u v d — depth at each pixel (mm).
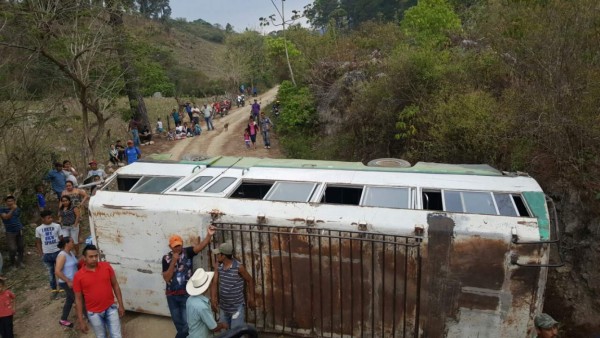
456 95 9430
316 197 5789
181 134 20188
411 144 10672
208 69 72688
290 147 15289
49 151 11906
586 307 5973
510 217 4906
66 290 6309
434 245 4977
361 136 12695
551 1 8039
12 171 10234
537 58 7762
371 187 5895
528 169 7270
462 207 5316
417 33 14703
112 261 6246
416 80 10852
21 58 11422
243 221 5578
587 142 6684
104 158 15164
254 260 5699
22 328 6711
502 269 4832
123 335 6141
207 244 5625
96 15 12688
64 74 12445
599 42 7258
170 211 5801
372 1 53594
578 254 6254
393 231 5074
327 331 5652
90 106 12672
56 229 7262
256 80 45906
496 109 8258
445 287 5059
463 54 11312
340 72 16750
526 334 4926
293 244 5465
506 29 8930
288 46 24625
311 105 17594
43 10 11211
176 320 5438
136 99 19203
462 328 5129
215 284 5352
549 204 6090
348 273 5375
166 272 5352
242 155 16109
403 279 5191
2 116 10219
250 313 5883
